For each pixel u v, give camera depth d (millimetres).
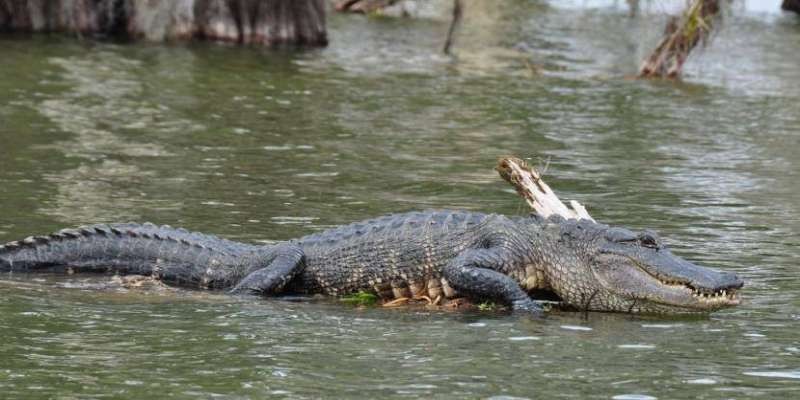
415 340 27203
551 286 31375
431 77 75438
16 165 45938
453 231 31906
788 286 32531
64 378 23859
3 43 79000
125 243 33688
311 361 25312
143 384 23609
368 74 75562
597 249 30906
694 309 30016
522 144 55188
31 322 27859
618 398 23203
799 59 87312
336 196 43156
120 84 66750
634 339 27641
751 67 83125
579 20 105562
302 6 86375
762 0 117188
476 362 25422
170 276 33188
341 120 59812
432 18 105938
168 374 24266
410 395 23141
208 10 85188
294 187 44500
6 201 40125
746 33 98875
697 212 41938
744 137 58750
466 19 104500
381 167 48875
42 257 33500
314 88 69188
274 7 85812
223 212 39969
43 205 39844
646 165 50969
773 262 35062
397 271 31766
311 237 33188
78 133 53125
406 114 62312
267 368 24766
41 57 74188
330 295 32250
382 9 108562
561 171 49031
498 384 23922
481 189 45094
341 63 79562
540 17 107000
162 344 26438
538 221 32156
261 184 44812
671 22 78688
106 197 41469
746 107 67750
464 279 30594
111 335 27047
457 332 28031
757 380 24438
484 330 28266
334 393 23203
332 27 98000
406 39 92875
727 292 30094
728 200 44188
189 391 23219
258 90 67562
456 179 46844
